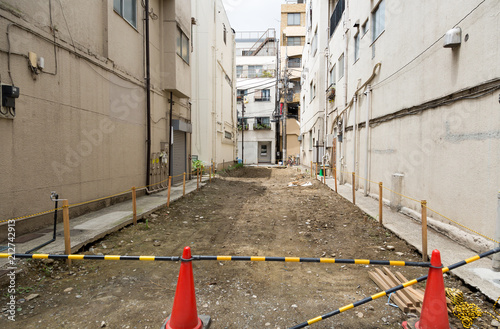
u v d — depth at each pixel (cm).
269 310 328
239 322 305
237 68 3978
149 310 325
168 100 1234
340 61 1429
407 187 723
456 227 518
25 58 512
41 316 311
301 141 3016
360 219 738
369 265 455
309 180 1605
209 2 1872
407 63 706
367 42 1017
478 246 450
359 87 1088
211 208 913
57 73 593
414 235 564
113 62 804
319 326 297
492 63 423
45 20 557
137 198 952
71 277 405
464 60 488
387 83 838
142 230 638
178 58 1190
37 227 550
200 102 1875
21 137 508
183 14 1239
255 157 3812
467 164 486
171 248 538
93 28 722
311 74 2198
